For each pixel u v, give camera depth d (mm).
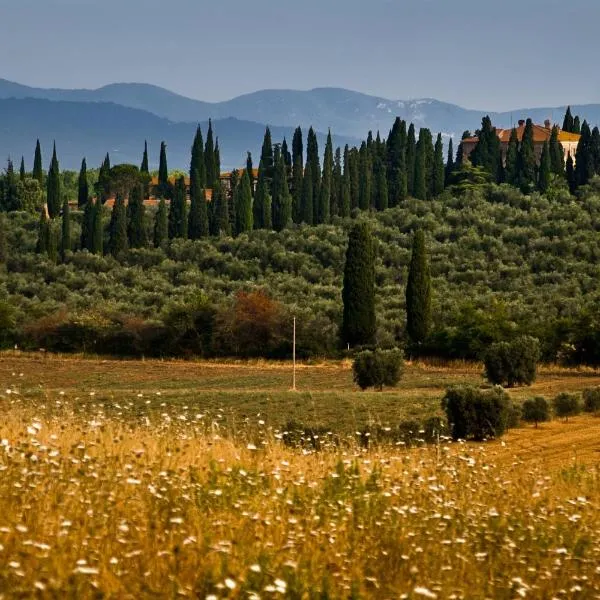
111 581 31531
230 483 43656
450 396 102688
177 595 31438
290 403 136375
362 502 44031
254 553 35438
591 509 50906
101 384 192125
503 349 170875
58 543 33094
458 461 60812
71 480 39312
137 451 44938
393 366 171875
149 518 37812
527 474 60656
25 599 28922
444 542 38719
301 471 50125
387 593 34812
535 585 37031
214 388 182875
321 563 35875
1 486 38188
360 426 105188
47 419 64500
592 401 125750
